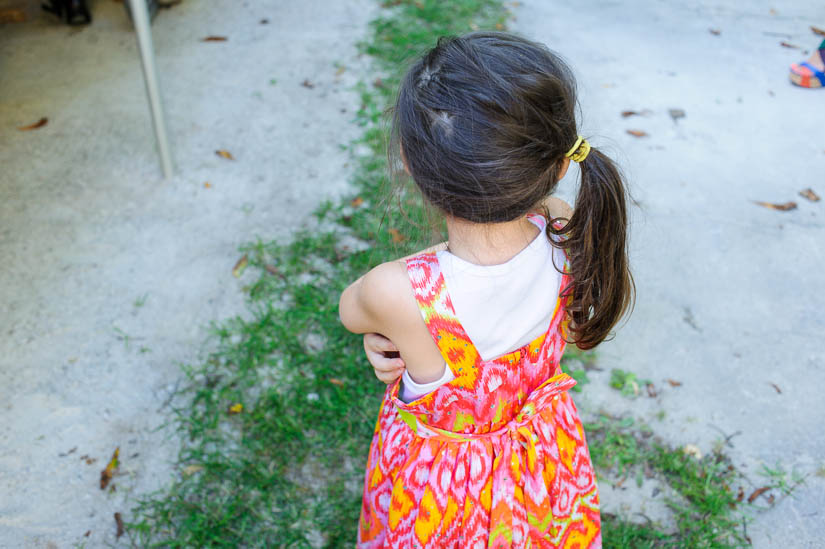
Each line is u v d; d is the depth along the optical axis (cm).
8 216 284
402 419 133
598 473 203
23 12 421
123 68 380
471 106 98
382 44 402
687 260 272
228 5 446
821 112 360
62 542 184
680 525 191
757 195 305
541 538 135
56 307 247
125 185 303
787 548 185
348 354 233
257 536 187
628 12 452
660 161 323
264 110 352
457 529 129
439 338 112
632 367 232
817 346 240
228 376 227
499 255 112
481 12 433
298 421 213
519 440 128
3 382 222
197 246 274
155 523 190
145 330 241
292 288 255
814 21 446
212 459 204
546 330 122
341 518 191
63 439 207
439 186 103
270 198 298
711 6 462
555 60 106
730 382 228
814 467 204
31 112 343
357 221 283
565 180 296
